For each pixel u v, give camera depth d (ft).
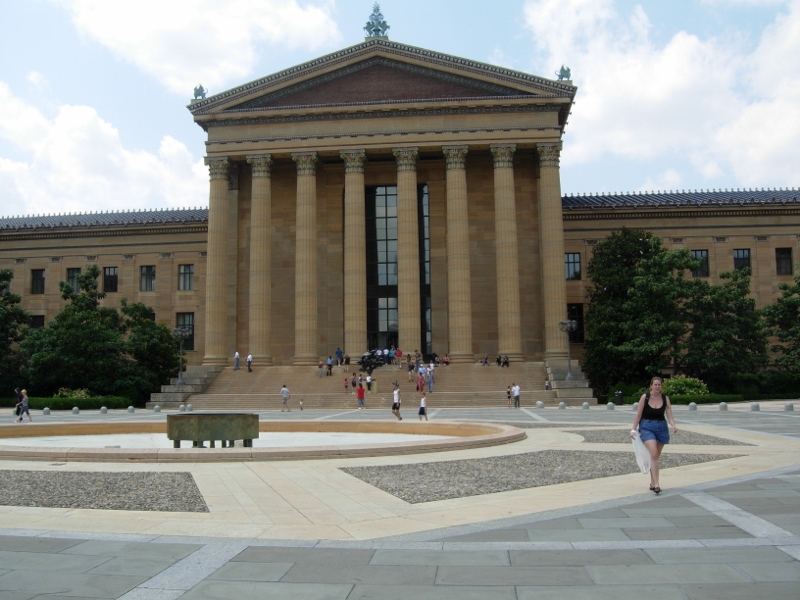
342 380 201.16
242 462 61.93
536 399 188.03
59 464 61.41
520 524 38.14
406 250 219.61
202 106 230.68
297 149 227.81
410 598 26.45
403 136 224.53
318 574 29.40
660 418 47.83
